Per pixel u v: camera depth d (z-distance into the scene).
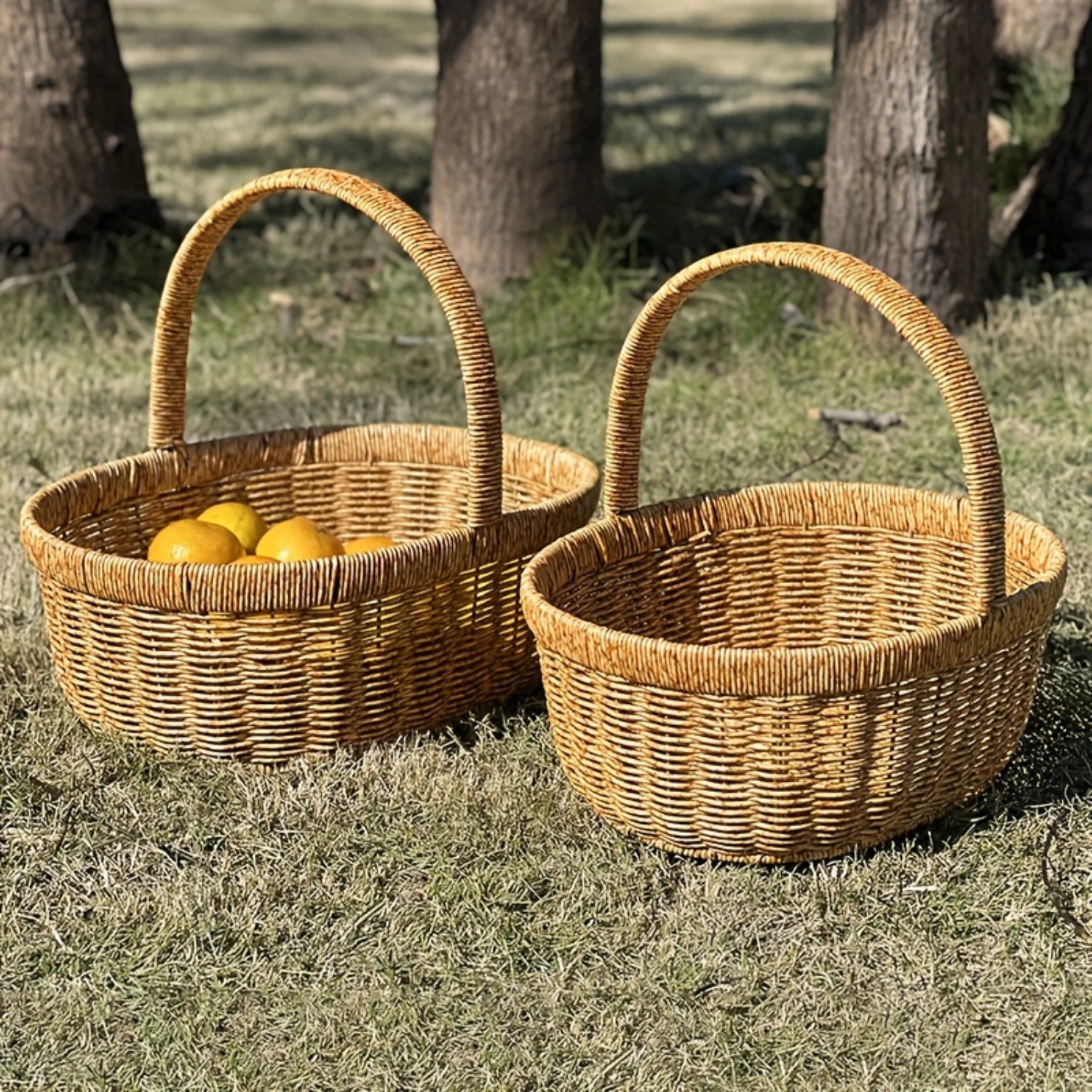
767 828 2.76
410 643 3.22
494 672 3.42
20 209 6.57
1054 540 3.03
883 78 5.46
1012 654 2.81
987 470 2.64
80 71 6.54
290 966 2.67
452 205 6.33
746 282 6.18
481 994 2.59
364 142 9.60
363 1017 2.54
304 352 5.99
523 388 5.53
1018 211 6.55
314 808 3.06
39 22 6.45
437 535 3.19
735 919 2.73
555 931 2.73
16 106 6.49
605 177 8.09
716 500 3.46
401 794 3.10
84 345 6.08
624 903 2.79
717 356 5.76
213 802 3.08
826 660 2.61
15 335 6.10
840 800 2.74
